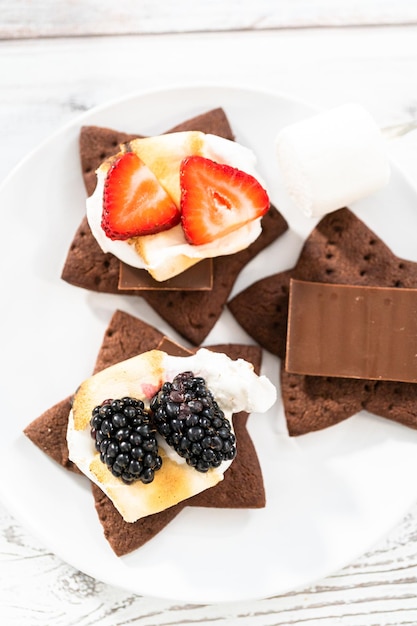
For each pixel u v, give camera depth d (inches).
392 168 14.1
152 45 14.7
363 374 13.8
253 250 14.2
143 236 13.6
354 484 14.1
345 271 14.2
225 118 14.1
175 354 13.8
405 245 14.2
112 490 13.1
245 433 14.0
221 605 14.6
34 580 14.5
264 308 14.1
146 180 13.4
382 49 14.7
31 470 14.0
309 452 14.2
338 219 14.2
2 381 14.1
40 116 14.7
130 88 14.7
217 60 14.7
